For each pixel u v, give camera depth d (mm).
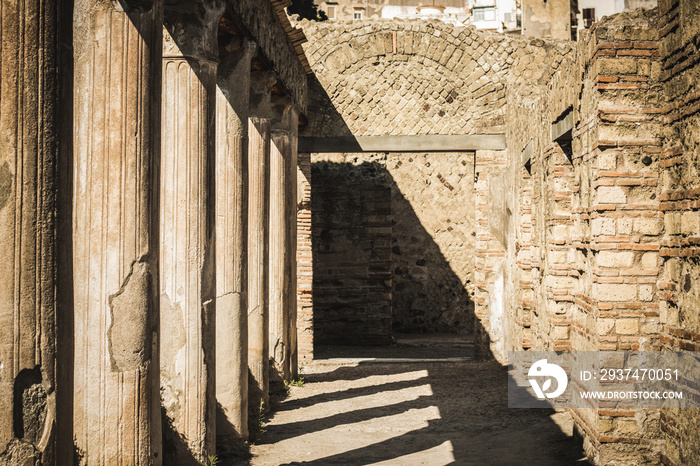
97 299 4125
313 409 9133
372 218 16484
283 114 10391
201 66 5773
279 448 7082
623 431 5777
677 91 4559
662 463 4754
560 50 12906
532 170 9945
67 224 3312
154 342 4270
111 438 4082
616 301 5824
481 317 13195
